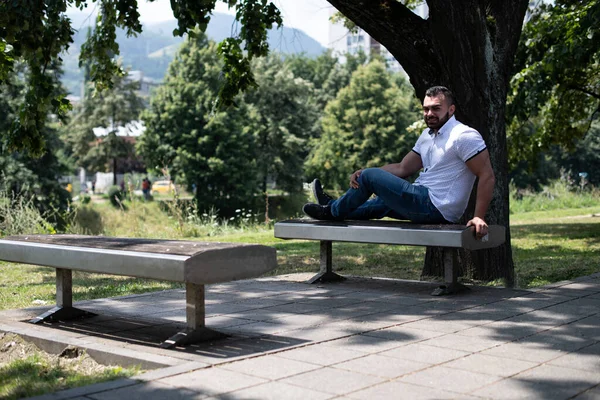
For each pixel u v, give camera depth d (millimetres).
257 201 47250
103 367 3785
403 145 51938
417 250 11406
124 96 57500
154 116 44781
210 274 3719
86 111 57906
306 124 53375
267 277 7438
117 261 4047
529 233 14969
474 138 5645
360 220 6445
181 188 45562
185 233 19578
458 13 6691
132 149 57969
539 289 6070
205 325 4484
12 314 5246
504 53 7082
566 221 19141
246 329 4457
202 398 2906
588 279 6688
